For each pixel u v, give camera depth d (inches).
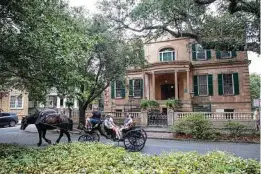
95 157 296.0
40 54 356.2
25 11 341.4
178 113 828.6
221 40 607.2
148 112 939.3
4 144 470.3
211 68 1115.9
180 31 706.2
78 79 402.6
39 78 403.2
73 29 410.3
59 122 553.0
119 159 281.7
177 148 526.0
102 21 791.1
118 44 834.8
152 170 222.7
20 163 294.4
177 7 626.5
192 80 1143.0
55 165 275.3
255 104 615.5
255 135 663.1
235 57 1076.5
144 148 526.0
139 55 901.2
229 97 1074.1
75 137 733.9
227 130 696.4
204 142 617.9
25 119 647.8
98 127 579.2
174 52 1184.2
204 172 215.0
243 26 563.2
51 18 374.0
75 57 386.6
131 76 1230.3
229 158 262.2
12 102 1437.0
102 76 877.8
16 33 350.9
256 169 218.1
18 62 372.5
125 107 1213.7
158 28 745.0
